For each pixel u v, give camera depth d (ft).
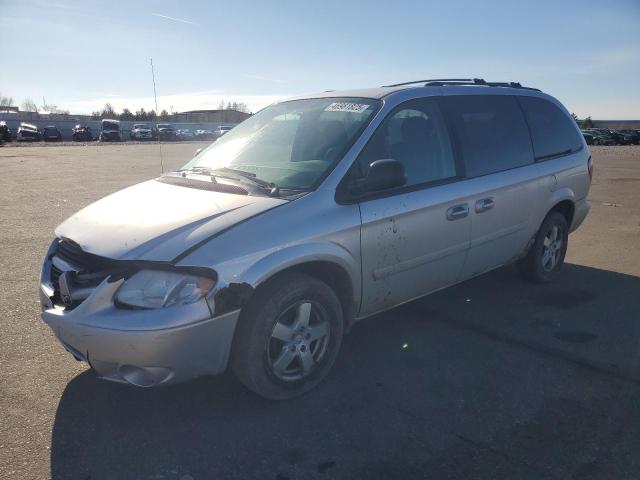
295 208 10.68
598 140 177.99
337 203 11.23
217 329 9.50
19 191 40.50
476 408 10.71
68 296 9.82
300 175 11.71
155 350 9.07
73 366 12.21
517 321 15.03
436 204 12.93
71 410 10.49
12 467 8.85
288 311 10.69
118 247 9.76
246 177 12.09
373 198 11.82
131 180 48.67
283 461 9.10
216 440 9.63
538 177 16.26
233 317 9.65
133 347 9.03
